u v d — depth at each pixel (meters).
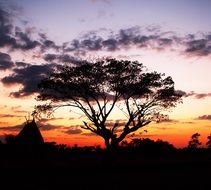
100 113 34.09
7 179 23.86
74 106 35.50
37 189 21.02
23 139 36.28
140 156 37.69
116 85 35.69
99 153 38.12
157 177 25.47
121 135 33.91
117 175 27.17
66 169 28.72
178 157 36.97
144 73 36.62
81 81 35.75
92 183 23.23
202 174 26.33
